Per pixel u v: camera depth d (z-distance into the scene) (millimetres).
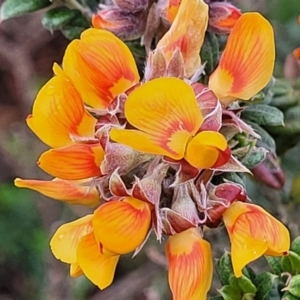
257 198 136
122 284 171
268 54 77
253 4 155
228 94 79
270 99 107
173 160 72
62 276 163
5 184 194
